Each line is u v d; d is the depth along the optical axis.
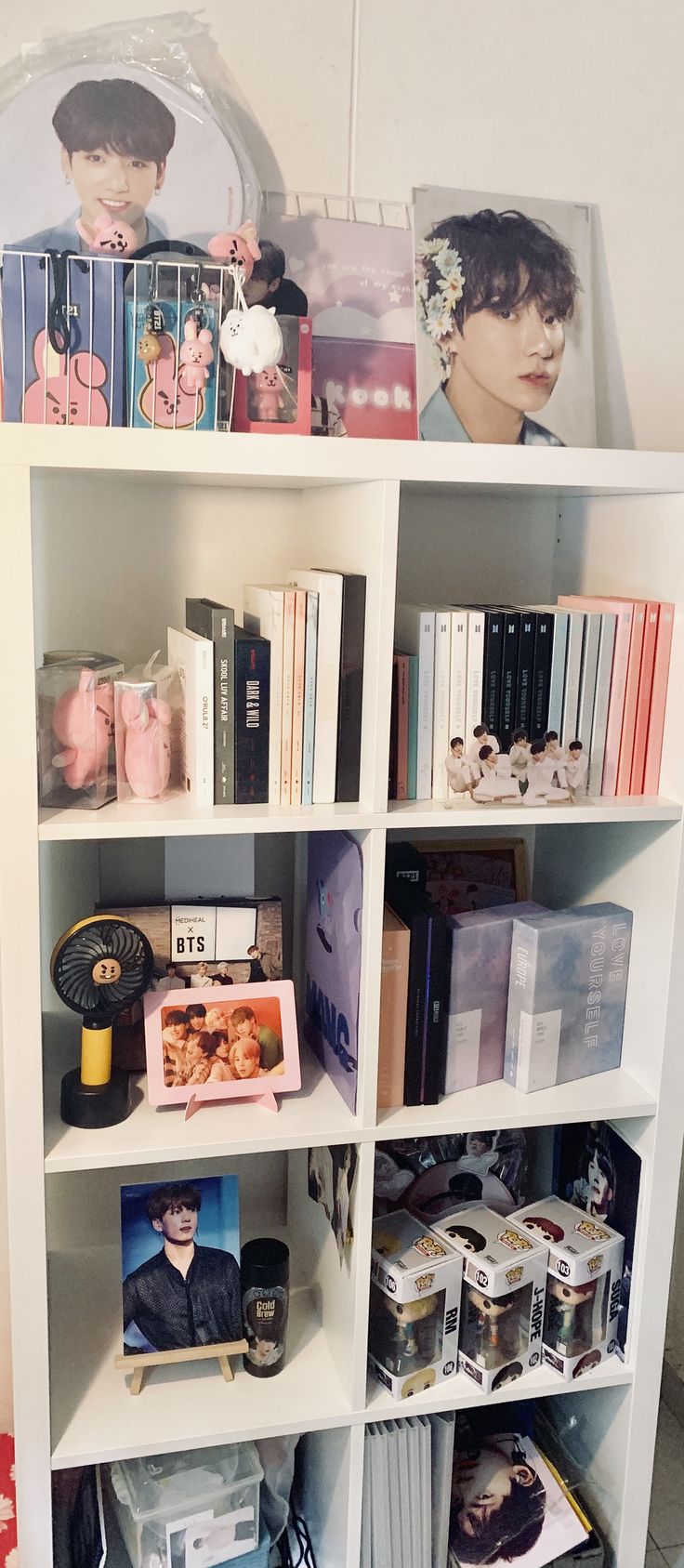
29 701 1.13
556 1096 1.43
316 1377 1.45
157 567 1.51
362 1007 1.29
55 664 1.24
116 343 1.21
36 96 1.28
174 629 1.36
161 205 1.33
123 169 1.31
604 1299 1.49
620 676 1.37
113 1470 1.46
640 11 1.55
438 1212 1.62
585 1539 1.52
